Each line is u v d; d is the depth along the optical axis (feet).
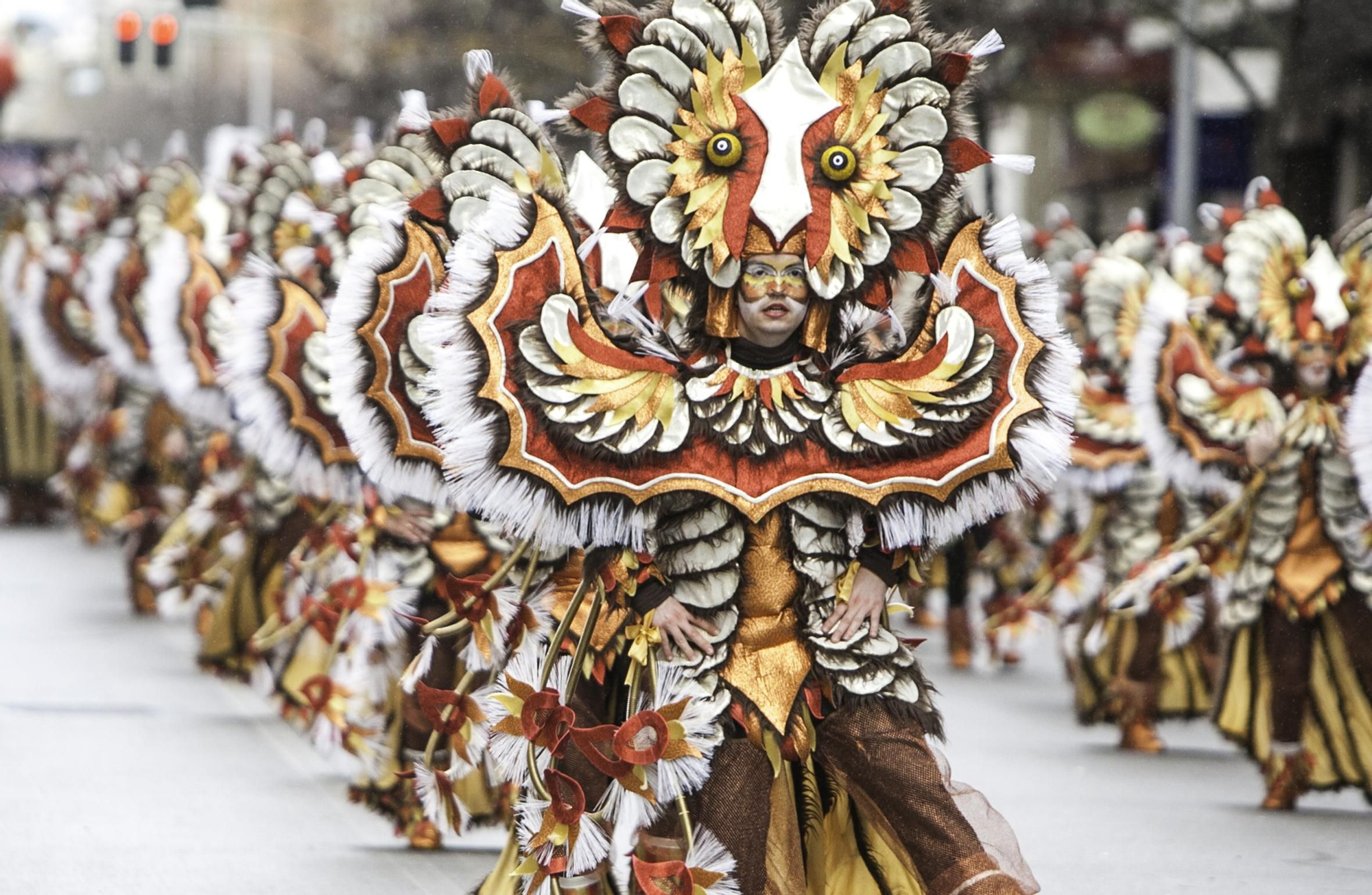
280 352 57.16
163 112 380.37
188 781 66.69
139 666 93.40
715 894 37.50
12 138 378.32
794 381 39.01
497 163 46.06
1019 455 39.01
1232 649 68.39
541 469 37.65
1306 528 67.00
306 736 72.13
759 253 38.65
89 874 53.26
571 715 39.29
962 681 98.84
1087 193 229.25
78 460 142.72
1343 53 152.25
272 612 82.17
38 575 133.69
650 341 38.93
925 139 39.73
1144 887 54.13
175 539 93.20
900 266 39.52
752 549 38.40
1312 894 53.67
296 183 75.82
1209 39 155.02
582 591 39.40
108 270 103.60
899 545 38.65
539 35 230.68
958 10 174.91
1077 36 179.73
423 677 56.18
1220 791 70.18
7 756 69.97
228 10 381.60
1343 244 69.00
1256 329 68.23
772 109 39.09
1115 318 83.05
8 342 172.55
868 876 39.60
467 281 38.04
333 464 57.21
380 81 261.44
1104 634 77.87
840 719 38.52
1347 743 66.23
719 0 39.60
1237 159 194.39
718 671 38.29
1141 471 80.59
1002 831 38.78
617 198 39.37
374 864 55.21
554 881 39.40
